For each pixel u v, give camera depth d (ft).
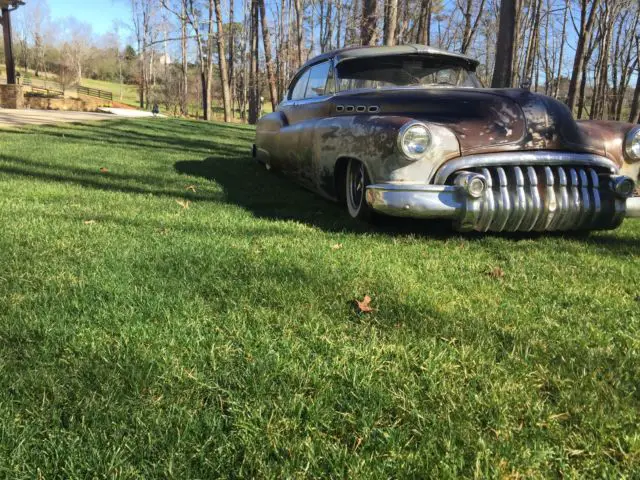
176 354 6.57
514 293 9.10
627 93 134.00
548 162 12.09
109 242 10.90
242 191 18.35
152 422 5.28
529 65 83.30
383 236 12.67
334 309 8.02
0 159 21.44
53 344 6.67
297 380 6.08
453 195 11.74
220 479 4.63
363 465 4.79
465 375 6.26
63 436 5.07
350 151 13.28
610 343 7.25
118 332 7.06
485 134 12.13
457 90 14.14
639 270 10.59
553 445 5.12
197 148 32.40
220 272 9.43
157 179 19.36
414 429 5.31
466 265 10.54
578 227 12.62
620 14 107.34
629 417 5.52
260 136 22.59
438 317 7.87
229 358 6.51
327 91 17.07
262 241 11.61
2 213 12.89
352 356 6.66
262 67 143.43
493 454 4.96
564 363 6.61
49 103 103.91
